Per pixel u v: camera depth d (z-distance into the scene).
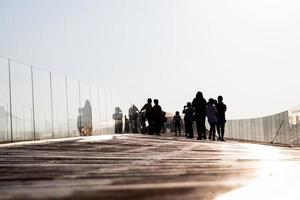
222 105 12.99
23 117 10.78
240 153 5.73
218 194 2.01
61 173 3.04
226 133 20.53
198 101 12.55
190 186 2.17
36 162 4.18
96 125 18.02
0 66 9.62
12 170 3.39
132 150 6.33
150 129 17.84
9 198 1.80
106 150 6.32
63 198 1.80
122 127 23.12
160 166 3.52
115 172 3.04
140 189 2.05
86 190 2.03
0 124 9.46
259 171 3.15
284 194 2.08
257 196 2.00
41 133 11.97
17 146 7.98
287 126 13.95
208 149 6.69
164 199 1.80
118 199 1.79
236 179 2.58
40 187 2.20
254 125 17.58
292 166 3.66
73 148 7.00
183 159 4.39
